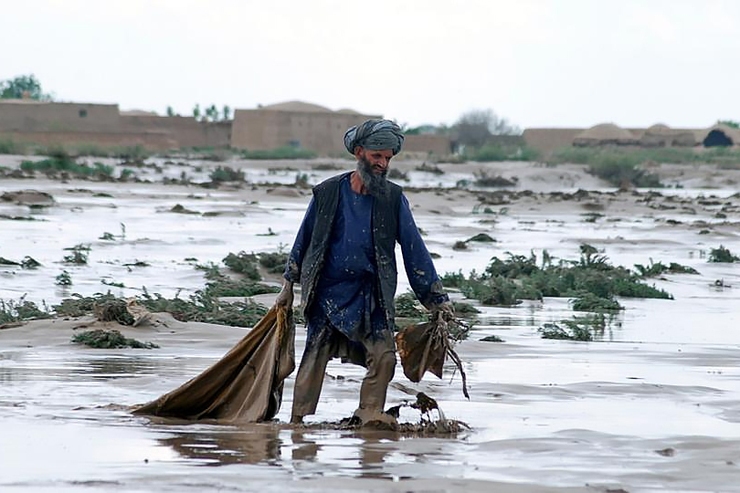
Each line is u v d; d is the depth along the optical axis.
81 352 28.64
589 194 148.25
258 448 17.59
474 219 104.88
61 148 175.62
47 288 45.31
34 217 84.12
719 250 70.00
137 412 20.55
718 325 40.25
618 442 18.28
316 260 20.34
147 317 32.47
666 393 24.14
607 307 44.75
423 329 20.69
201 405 20.72
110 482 15.07
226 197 122.25
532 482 15.46
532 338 34.50
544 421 20.59
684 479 15.79
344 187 20.55
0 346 29.31
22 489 14.68
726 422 20.62
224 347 29.95
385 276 20.34
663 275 60.03
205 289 44.91
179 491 14.66
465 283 49.50
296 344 30.78
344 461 16.70
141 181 142.25
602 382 25.50
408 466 16.41
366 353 20.45
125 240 68.62
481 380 25.64
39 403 21.50
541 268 57.97
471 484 15.27
